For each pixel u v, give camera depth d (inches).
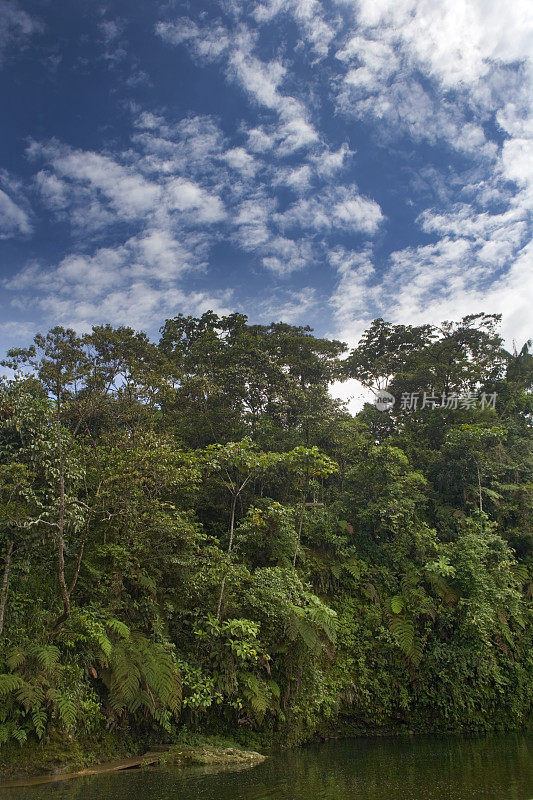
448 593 519.5
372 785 276.7
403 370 979.9
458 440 687.1
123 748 340.8
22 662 304.0
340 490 661.9
